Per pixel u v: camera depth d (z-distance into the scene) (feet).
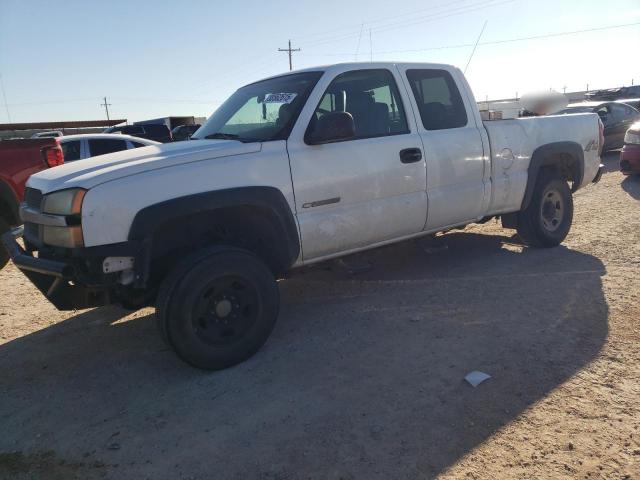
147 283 12.09
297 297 16.60
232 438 9.39
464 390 10.39
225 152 12.25
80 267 11.19
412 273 18.11
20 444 9.71
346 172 13.87
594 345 11.85
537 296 15.02
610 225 22.65
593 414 9.36
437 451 8.65
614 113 48.14
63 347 14.06
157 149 12.81
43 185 12.10
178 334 11.32
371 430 9.32
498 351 11.89
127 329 15.05
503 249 20.35
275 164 12.72
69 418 10.52
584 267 17.29
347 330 13.71
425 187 15.64
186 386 11.43
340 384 11.00
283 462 8.64
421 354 12.05
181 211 11.33
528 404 9.78
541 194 19.16
